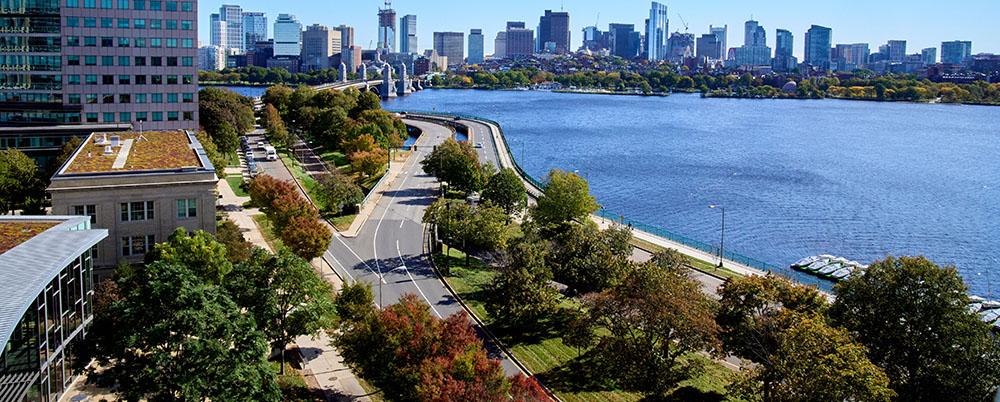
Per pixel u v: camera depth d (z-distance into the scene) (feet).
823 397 223.51
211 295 223.92
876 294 269.44
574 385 279.69
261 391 214.28
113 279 304.71
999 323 377.50
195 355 205.67
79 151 405.80
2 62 642.22
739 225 653.30
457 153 618.44
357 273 403.13
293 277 257.34
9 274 215.72
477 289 382.22
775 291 293.43
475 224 429.79
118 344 213.66
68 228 264.93
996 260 568.82
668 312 265.34
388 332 247.29
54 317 232.12
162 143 444.14
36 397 221.66
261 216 498.28
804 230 642.22
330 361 287.28
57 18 648.38
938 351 254.68
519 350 309.01
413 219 524.93
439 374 217.97
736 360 309.83
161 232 351.25
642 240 521.24
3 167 437.99
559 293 366.43
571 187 490.90
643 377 266.16
